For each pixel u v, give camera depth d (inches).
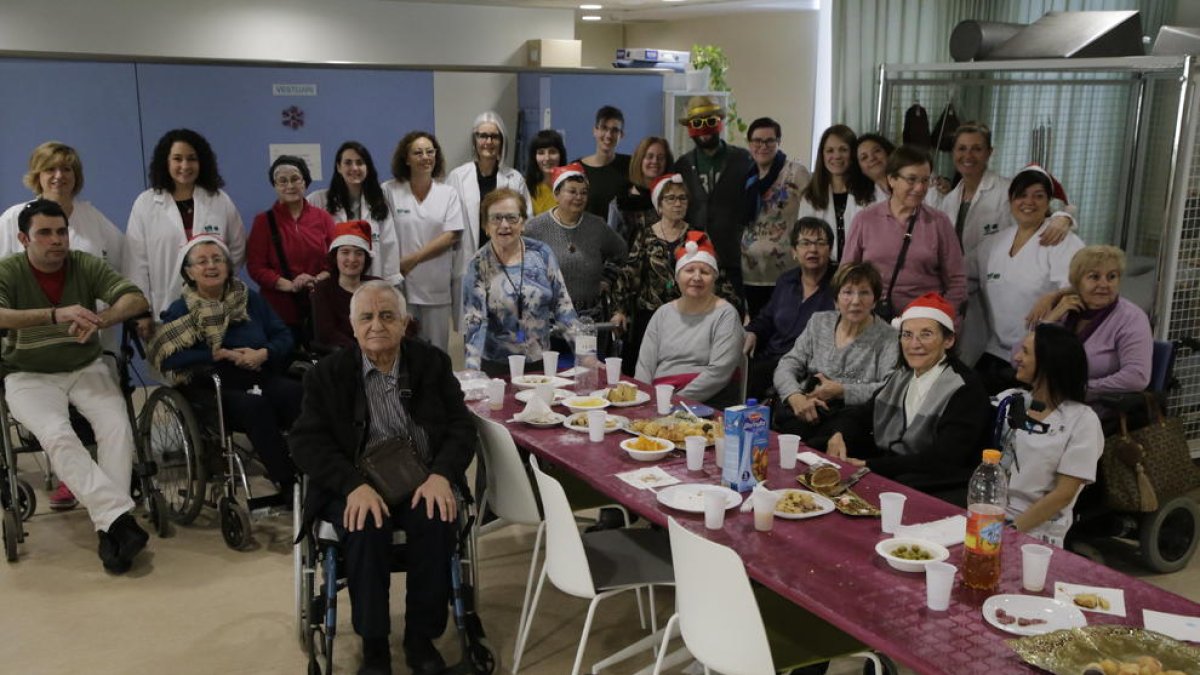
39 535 161.8
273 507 157.2
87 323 150.6
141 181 222.2
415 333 176.7
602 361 177.2
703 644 85.9
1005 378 158.7
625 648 119.6
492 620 132.9
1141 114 181.2
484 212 156.0
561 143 215.2
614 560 108.5
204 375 157.9
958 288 165.5
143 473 159.9
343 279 168.4
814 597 79.6
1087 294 143.3
